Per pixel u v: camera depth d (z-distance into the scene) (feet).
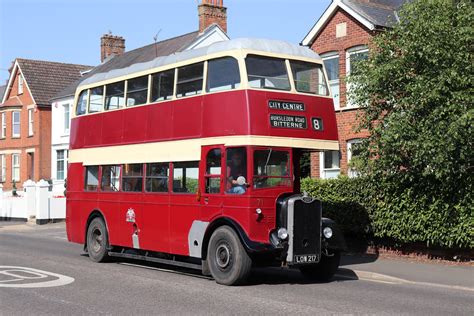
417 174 46.37
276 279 41.81
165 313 28.91
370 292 35.88
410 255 50.37
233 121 38.09
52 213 105.81
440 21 43.68
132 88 48.34
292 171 38.96
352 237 55.06
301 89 40.55
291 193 38.73
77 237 54.08
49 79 147.54
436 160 41.09
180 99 42.57
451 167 42.39
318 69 41.70
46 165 140.97
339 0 69.46
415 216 47.39
